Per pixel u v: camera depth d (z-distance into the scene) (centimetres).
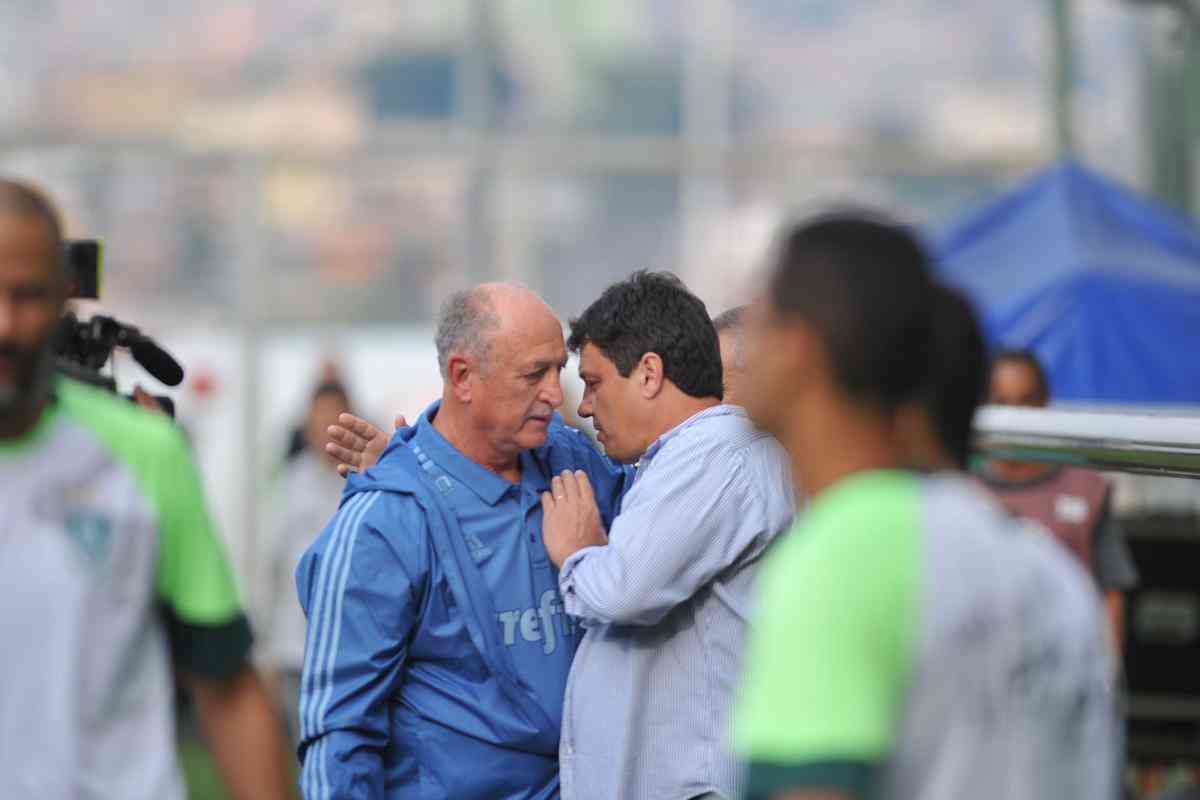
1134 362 2998
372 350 4734
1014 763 813
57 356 1249
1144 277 3033
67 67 4741
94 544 976
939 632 805
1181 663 2480
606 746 1448
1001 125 4728
